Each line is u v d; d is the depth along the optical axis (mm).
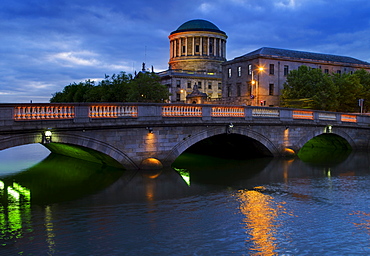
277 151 31922
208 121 26266
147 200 17797
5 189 20016
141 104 23141
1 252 11641
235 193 19344
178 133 25000
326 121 35438
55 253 11609
